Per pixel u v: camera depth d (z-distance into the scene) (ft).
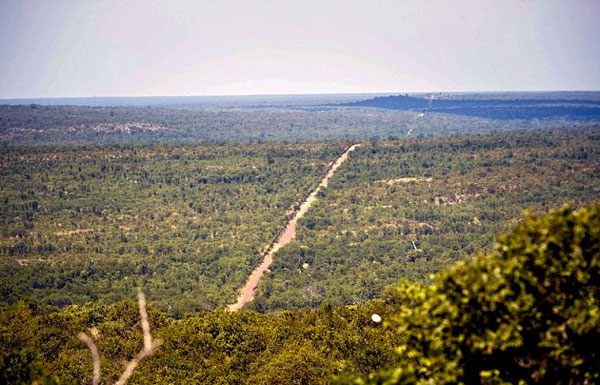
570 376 56.75
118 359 161.17
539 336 56.80
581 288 57.36
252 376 149.79
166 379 153.07
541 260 57.67
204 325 178.91
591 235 58.23
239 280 388.16
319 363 144.46
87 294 357.82
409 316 61.93
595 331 55.57
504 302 56.90
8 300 335.67
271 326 183.52
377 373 62.34
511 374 58.18
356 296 352.90
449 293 59.31
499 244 62.64
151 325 188.75
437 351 58.90
